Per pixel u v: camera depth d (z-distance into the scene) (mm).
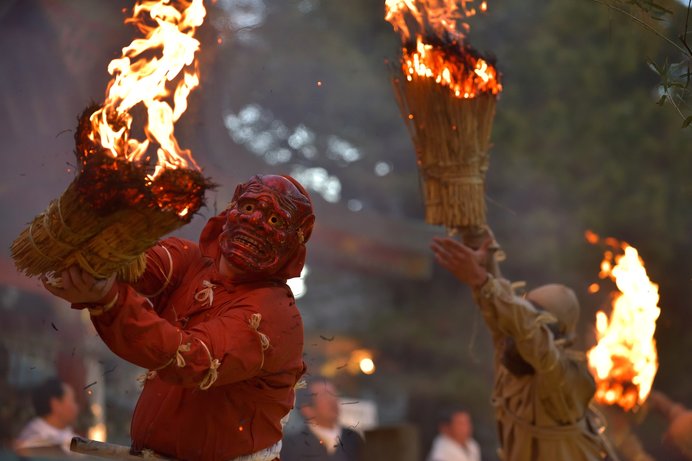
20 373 13398
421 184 7465
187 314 5199
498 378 7965
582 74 23984
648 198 22734
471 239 7629
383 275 22625
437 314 30297
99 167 4348
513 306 7352
